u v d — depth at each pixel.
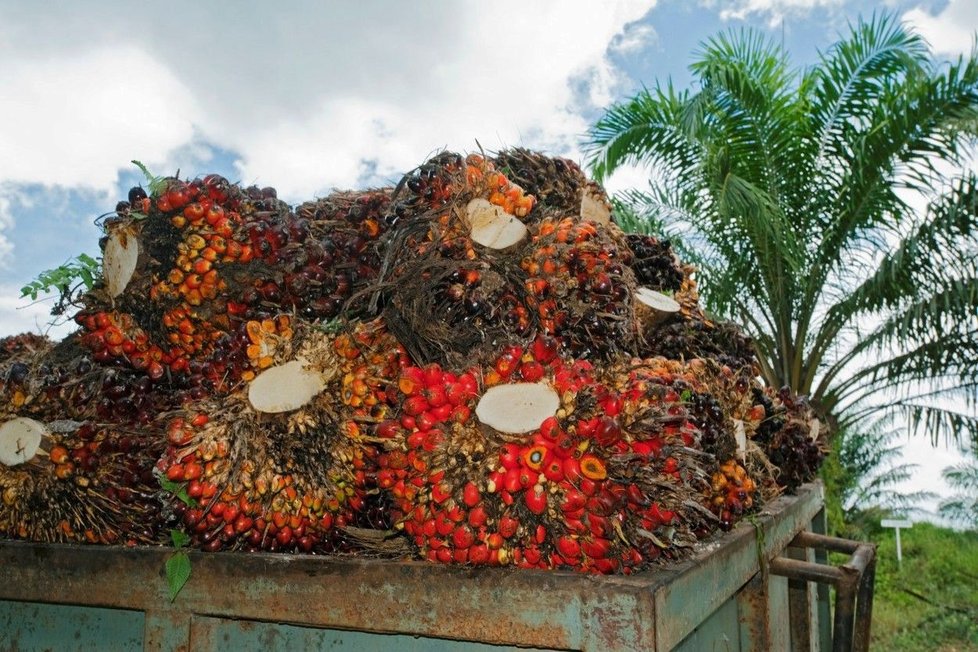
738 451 1.82
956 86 6.35
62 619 1.60
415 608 1.27
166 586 1.47
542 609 1.18
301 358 1.58
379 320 1.65
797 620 2.54
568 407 1.29
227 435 1.51
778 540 2.10
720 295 7.72
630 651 1.11
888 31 6.74
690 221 7.72
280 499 1.52
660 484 1.28
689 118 6.69
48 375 1.75
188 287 1.73
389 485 1.42
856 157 6.81
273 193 1.95
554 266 1.60
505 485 1.28
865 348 7.74
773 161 7.29
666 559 1.36
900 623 7.22
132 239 1.76
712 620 1.59
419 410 1.38
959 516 11.33
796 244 7.13
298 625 1.39
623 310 1.70
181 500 1.52
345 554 1.50
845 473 8.70
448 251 1.63
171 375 1.85
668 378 1.68
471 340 1.59
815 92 7.16
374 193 1.96
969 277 6.72
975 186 6.38
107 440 1.68
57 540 1.68
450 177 1.67
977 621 7.16
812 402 7.55
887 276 6.97
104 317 1.80
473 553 1.27
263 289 1.76
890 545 9.87
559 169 2.07
